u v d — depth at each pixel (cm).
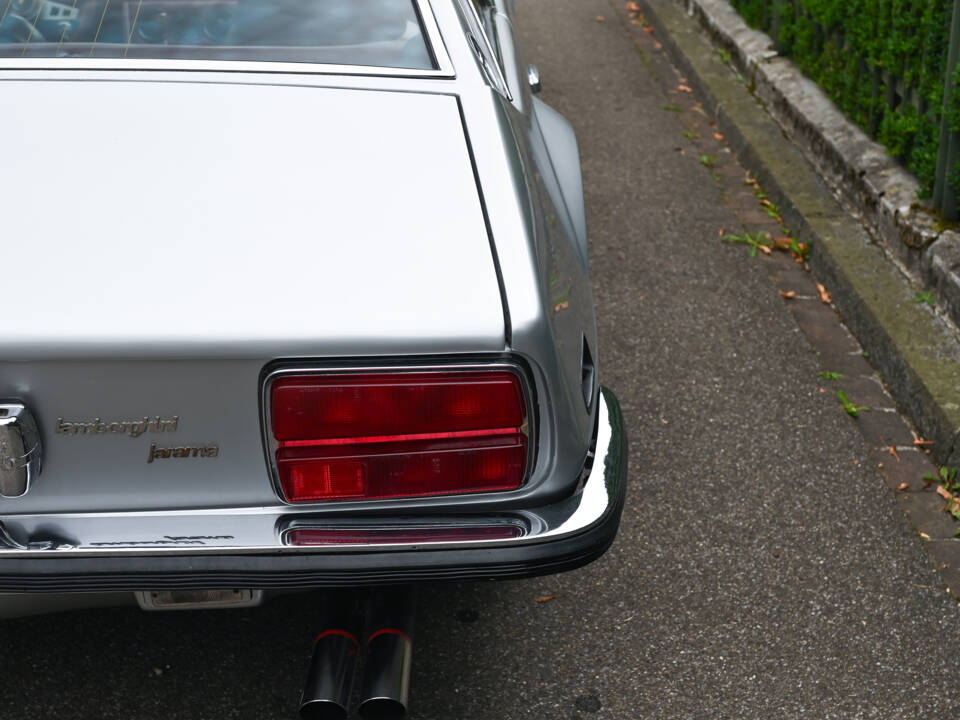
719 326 381
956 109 347
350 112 215
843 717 226
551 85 636
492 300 176
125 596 191
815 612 254
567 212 253
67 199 187
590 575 264
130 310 168
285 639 242
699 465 306
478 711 226
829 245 409
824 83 514
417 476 178
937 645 245
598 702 228
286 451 174
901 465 308
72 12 232
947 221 376
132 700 225
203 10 236
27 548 170
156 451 172
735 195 493
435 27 241
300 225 186
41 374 166
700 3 714
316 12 240
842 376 352
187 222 184
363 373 171
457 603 254
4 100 209
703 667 238
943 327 349
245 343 166
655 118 589
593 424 203
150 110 209
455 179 200
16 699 224
